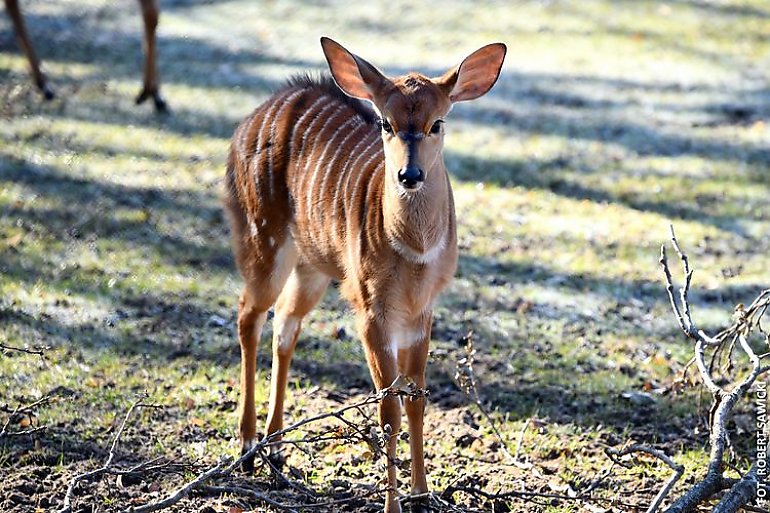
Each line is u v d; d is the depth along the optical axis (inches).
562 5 904.3
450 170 604.4
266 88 714.2
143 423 355.9
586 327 443.2
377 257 301.1
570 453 349.1
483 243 519.5
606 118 684.7
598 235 529.7
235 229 353.4
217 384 387.5
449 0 920.3
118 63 747.4
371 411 372.8
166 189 564.7
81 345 406.0
